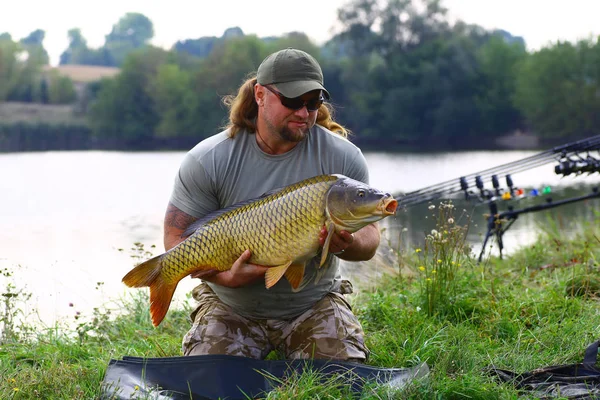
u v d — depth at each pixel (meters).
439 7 49.78
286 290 3.23
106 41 89.44
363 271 6.29
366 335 3.94
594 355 3.24
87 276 7.15
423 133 44.84
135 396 2.89
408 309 4.38
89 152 36.56
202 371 3.04
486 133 44.50
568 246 6.82
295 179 3.21
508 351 3.55
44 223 12.66
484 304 4.37
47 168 25.23
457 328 3.86
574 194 14.30
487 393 2.88
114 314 5.25
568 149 6.32
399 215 11.74
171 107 48.25
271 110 3.04
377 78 46.97
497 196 6.63
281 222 2.82
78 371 3.38
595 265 5.26
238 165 3.21
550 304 4.31
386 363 3.49
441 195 7.21
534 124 43.00
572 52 42.22
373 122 46.16
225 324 3.28
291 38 50.12
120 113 48.56
